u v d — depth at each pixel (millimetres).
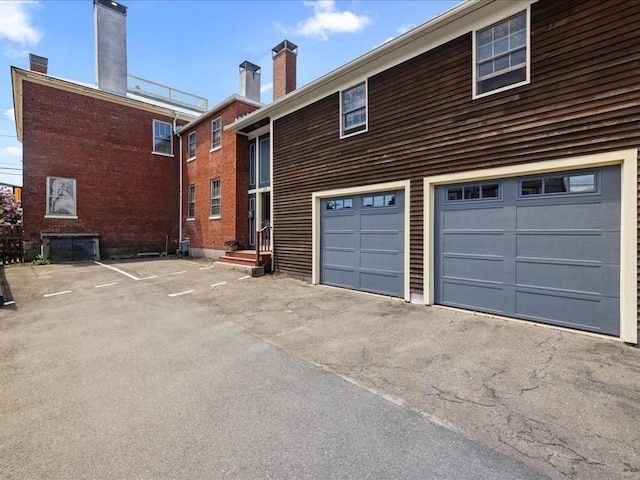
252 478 2086
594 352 4059
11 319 5742
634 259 4324
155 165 15875
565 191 4965
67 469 2174
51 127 13148
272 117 10359
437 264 6484
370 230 7664
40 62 14664
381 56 7145
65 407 2965
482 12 5699
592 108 4664
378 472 2125
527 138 5238
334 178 8398
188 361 3977
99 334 4969
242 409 2906
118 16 15312
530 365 3713
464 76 6004
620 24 4477
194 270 10984
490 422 2660
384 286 7391
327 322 5492
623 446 2342
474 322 5344
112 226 14570
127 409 2924
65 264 12508
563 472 2104
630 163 4355
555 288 5039
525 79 5301
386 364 3814
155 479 2080
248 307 6488
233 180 12688
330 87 8484
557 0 4996
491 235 5734
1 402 3061
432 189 6500
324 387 3291
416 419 2719
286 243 9898
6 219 18000
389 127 7164
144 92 17625
